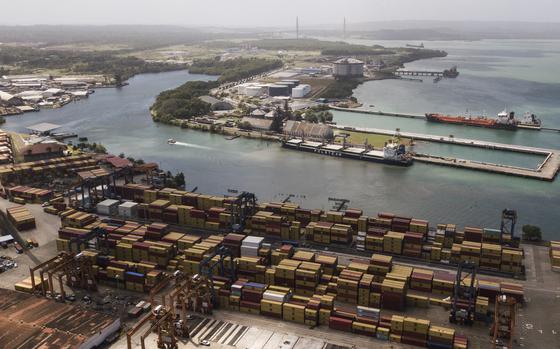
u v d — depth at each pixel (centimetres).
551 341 11700
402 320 11862
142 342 10875
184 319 12138
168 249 15625
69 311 12531
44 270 13600
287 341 11838
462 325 12475
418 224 17125
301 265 14412
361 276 13912
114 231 17238
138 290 14262
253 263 14538
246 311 13250
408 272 14388
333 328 12425
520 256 14875
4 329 11662
